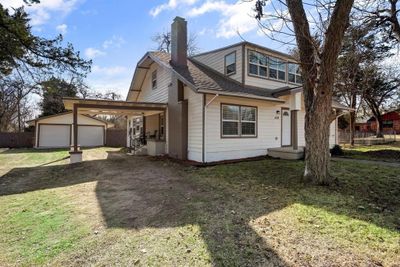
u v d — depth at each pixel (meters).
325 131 5.85
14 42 8.62
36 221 4.11
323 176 5.83
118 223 3.93
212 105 9.80
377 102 24.48
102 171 8.70
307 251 2.89
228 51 12.18
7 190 6.42
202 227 3.65
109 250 3.08
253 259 2.76
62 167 9.93
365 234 3.27
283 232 3.39
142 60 13.86
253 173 7.50
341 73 8.12
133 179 7.26
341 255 2.79
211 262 2.73
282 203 4.62
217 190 5.72
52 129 21.09
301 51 5.99
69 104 10.71
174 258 2.84
